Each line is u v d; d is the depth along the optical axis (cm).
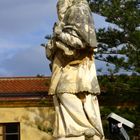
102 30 2708
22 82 3516
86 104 906
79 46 900
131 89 2630
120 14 2667
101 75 2667
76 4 930
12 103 3366
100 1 2712
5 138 3366
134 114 2627
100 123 910
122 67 2627
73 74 916
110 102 2808
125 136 959
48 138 3300
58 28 921
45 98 3300
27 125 3350
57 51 933
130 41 2678
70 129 895
